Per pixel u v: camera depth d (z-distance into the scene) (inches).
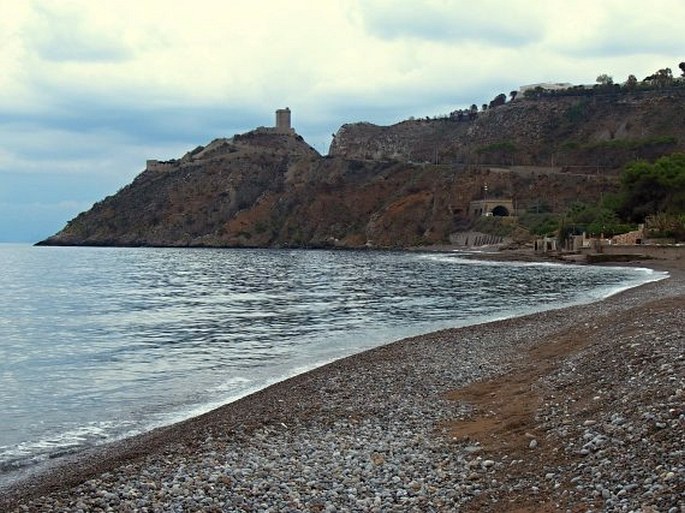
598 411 473.7
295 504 374.3
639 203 5049.2
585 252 4325.8
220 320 1633.9
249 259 5940.0
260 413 650.8
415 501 369.4
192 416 693.3
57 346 1233.4
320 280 3102.9
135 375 937.5
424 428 546.6
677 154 5605.3
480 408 596.4
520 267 3710.6
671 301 1201.4
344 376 827.4
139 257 6535.4
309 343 1213.1
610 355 647.8
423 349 1002.1
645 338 685.3
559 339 946.1
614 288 2164.1
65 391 832.9
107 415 705.0
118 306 2046.0
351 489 394.9
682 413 398.9
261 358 1066.1
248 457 483.8
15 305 2095.2
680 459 341.1
